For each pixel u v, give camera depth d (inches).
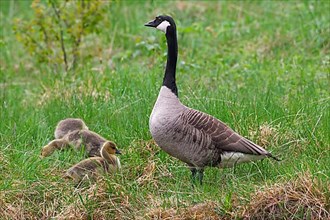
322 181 458.3
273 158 496.7
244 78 714.8
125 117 588.7
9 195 483.2
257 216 450.9
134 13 953.5
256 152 481.1
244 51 805.2
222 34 871.7
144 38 850.8
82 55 840.3
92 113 605.6
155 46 706.2
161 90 494.3
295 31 835.4
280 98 627.2
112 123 582.2
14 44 928.3
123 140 558.6
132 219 461.1
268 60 775.1
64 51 792.3
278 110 582.9
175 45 500.4
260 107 585.9
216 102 590.9
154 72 688.4
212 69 761.0
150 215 456.8
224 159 488.1
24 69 849.5
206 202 459.2
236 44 848.9
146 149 542.9
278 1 938.7
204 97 604.1
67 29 791.1
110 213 467.8
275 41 823.1
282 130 550.3
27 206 476.7
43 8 800.3
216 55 792.9
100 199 473.1
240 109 579.2
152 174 509.4
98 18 799.1
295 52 792.9
